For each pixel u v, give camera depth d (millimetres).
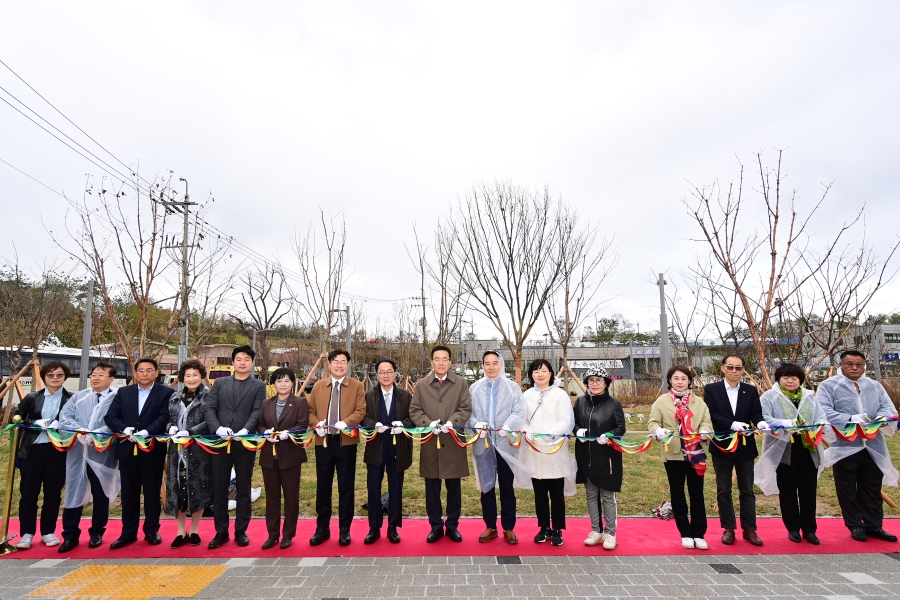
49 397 5477
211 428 5152
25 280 16844
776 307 8266
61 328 20484
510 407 5371
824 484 7848
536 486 5156
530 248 10852
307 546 5105
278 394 5348
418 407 5352
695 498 4984
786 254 7309
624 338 45469
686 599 3883
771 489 5270
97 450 5215
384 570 4469
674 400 5262
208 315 16547
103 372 5570
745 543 5141
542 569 4480
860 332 14031
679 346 19922
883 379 19344
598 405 5168
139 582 4250
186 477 5109
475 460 5242
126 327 17672
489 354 5473
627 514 6406
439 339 13719
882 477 5324
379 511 5188
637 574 4363
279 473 5137
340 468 5160
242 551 4977
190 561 4723
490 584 4160
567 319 10586
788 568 4496
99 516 5176
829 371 7551
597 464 5016
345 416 5266
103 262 7930
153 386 5457
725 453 5105
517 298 10812
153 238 8047
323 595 3979
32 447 5145
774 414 5316
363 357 31297
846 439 5195
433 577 4309
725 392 5312
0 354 18062
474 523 5902
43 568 4582
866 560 4684
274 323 25781
